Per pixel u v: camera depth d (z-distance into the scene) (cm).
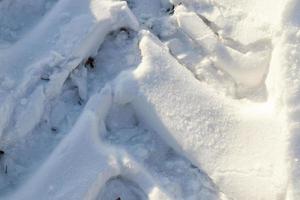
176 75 208
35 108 200
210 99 204
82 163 193
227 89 211
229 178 192
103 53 220
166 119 202
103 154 195
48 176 191
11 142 197
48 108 206
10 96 200
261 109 200
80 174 191
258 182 188
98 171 192
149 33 218
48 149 199
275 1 212
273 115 195
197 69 215
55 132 204
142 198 193
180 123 201
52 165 192
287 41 201
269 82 203
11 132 197
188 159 200
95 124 200
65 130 203
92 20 216
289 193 180
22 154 199
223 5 221
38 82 206
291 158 183
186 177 197
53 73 207
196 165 198
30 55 210
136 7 228
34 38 214
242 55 211
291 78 195
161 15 228
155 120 204
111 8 217
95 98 205
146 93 205
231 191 192
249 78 209
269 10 213
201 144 198
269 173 188
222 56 213
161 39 222
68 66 209
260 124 196
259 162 191
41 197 187
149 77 207
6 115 196
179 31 222
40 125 204
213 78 212
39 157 198
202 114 201
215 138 198
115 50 220
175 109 203
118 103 207
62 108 208
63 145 196
